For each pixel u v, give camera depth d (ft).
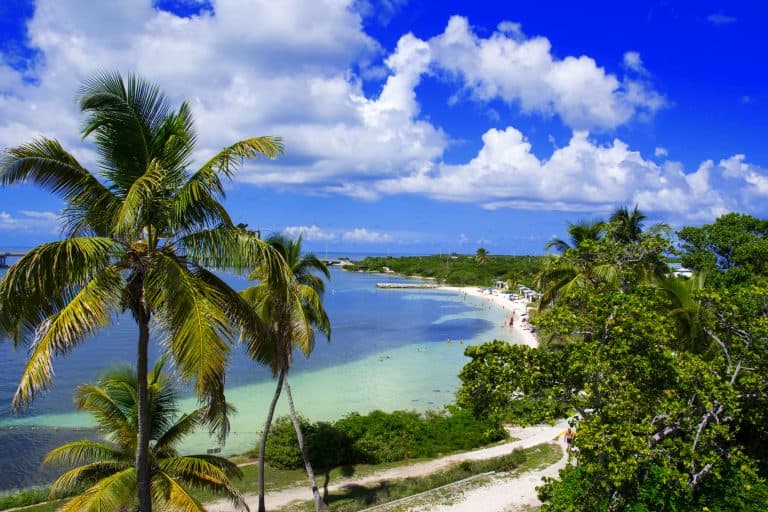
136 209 29.14
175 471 46.60
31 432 102.27
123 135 32.89
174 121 34.06
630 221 93.15
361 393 138.00
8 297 28.66
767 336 43.73
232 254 33.24
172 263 32.09
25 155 29.94
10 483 80.28
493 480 71.41
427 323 275.18
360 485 76.07
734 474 42.50
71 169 31.65
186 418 51.08
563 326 42.55
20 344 31.24
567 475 47.93
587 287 49.60
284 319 60.29
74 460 46.24
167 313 31.42
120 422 46.68
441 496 66.03
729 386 39.75
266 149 32.78
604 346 40.52
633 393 38.68
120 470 45.70
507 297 391.65
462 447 93.04
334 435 88.07
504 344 43.75
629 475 35.22
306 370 162.50
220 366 31.22
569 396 41.11
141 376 35.24
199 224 34.04
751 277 82.94
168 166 33.68
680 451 39.32
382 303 370.94
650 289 52.21
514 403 42.96
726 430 39.91
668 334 41.50
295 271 65.98
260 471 63.46
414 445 91.15
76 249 29.14
